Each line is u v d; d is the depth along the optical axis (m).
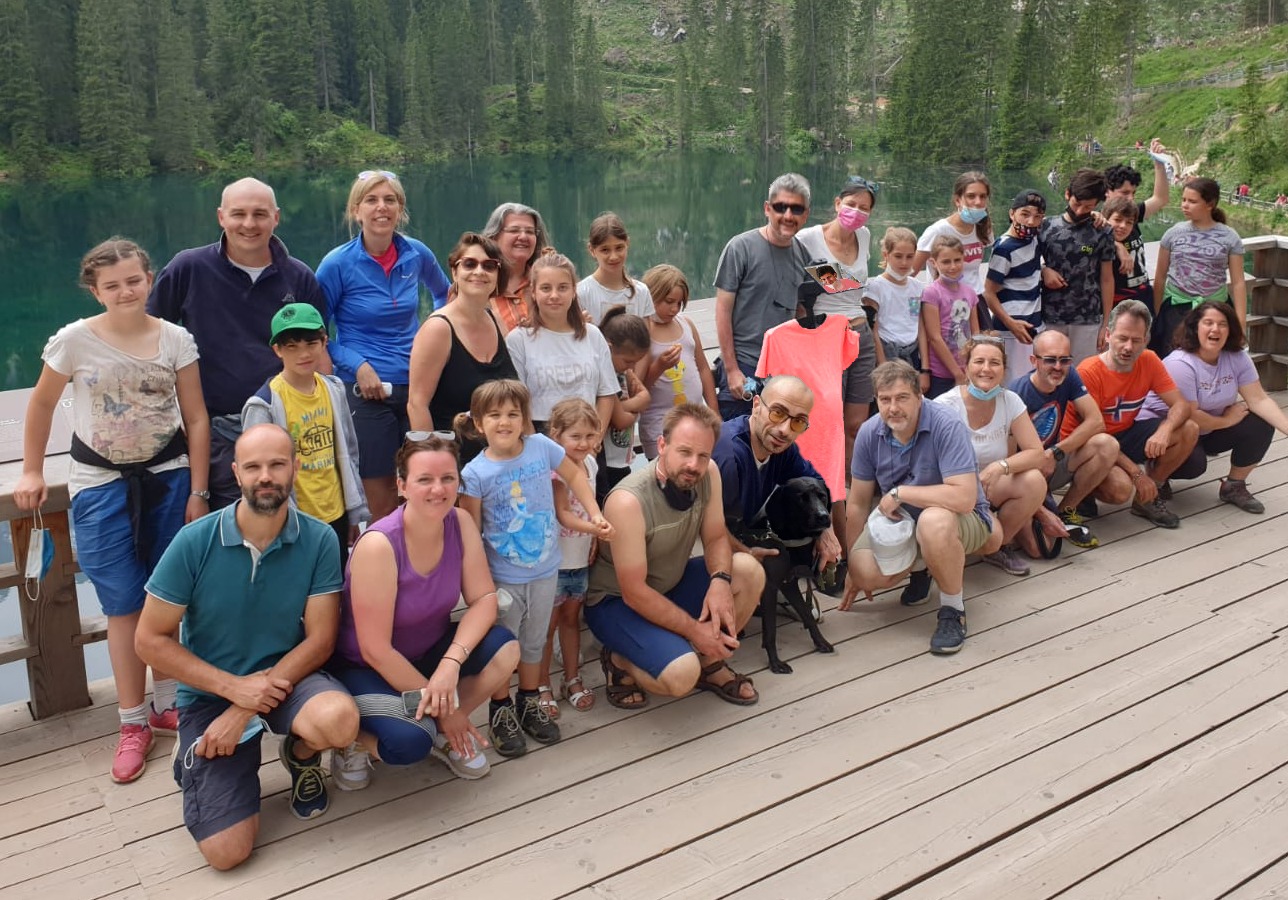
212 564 2.45
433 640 2.74
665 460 2.88
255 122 74.44
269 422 2.80
